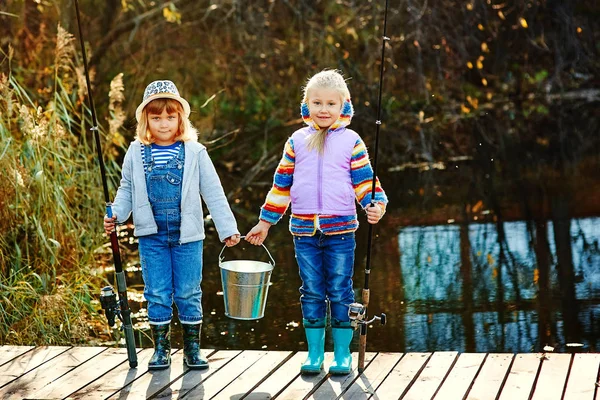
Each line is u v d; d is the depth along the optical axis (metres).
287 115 12.33
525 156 12.25
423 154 12.01
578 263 7.32
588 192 9.93
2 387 3.97
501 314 6.15
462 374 3.90
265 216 4.07
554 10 13.70
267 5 12.17
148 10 11.73
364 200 3.92
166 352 4.12
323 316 4.00
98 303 6.41
